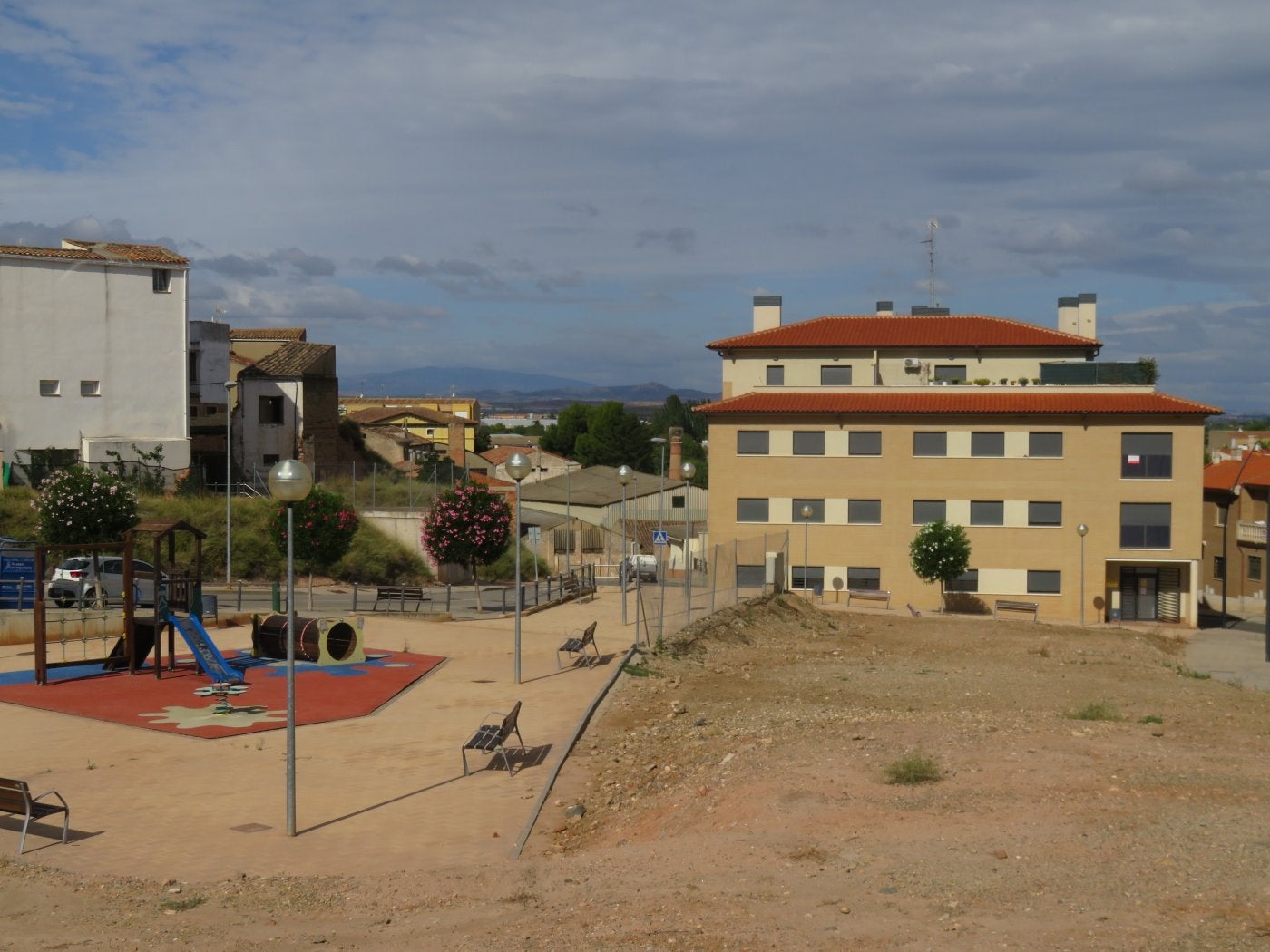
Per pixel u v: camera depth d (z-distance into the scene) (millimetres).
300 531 41719
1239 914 10641
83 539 39875
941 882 11930
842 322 66500
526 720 23078
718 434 55406
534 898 12672
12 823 16219
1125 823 13656
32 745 21047
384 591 40219
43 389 56875
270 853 14914
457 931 11586
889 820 14320
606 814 16531
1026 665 34062
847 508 54719
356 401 142500
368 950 11141
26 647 31953
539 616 39500
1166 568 54938
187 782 18578
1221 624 58406
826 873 12469
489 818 16531
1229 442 107875
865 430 54562
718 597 39750
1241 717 23547
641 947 10578
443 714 23875
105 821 16422
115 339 58719
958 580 54094
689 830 14859
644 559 61531
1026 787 15484
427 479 77562
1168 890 11375
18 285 56125
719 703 24828
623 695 25344
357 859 14672
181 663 29484
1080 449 53312
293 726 15930
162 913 12500
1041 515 53719
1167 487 52969
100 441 57531
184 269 60500
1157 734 19641
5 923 12188
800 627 41562
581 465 114875
